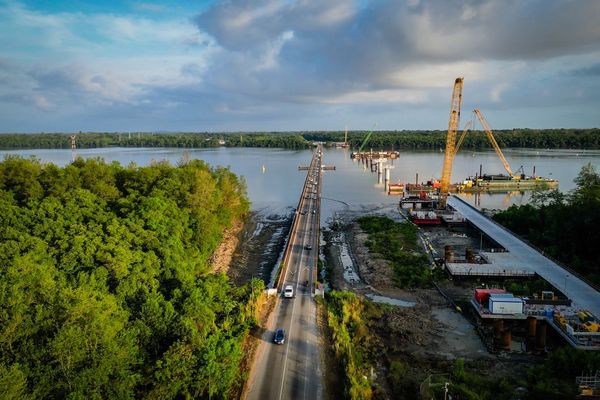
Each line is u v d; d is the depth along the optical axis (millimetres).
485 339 69375
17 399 35938
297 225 138875
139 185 114562
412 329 73812
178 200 111938
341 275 105375
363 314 77812
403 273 101562
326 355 60375
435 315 80375
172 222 89875
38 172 107125
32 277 49844
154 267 69938
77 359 41656
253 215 172500
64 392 41062
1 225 73938
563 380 55219
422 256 113875
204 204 115375
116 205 95938
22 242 65000
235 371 53062
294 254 106938
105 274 62562
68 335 41344
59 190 100062
